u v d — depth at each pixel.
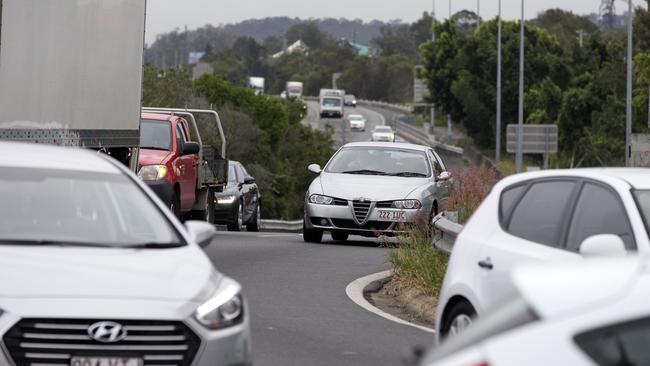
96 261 19.25
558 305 10.45
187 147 52.97
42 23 35.72
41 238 20.16
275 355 26.03
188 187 54.41
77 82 38.31
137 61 43.19
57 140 36.94
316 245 54.00
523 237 21.02
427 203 53.81
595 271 10.95
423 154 56.97
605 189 20.36
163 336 18.08
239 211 74.44
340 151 57.34
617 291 10.53
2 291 17.98
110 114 41.09
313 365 25.02
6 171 21.59
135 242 20.69
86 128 39.09
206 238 21.91
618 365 10.16
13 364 17.50
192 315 18.34
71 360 17.67
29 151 22.61
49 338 17.67
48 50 36.06
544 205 21.17
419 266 37.31
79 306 17.89
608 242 17.67
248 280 39.09
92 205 21.27
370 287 39.06
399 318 33.12
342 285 38.94
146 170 50.19
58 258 19.20
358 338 28.73
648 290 10.50
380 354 26.67
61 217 20.75
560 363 10.18
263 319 31.12
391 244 45.41
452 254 22.53
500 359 10.32
